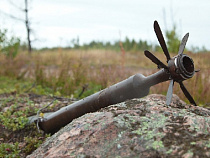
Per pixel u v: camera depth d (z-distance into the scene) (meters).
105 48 20.97
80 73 8.68
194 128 2.30
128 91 3.06
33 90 7.54
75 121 2.78
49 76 9.30
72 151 2.38
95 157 2.25
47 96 6.54
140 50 22.38
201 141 2.11
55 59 14.55
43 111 5.12
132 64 15.23
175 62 2.60
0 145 3.90
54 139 2.69
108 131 2.42
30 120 4.60
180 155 2.02
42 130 4.14
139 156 2.13
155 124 2.40
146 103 2.81
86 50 19.28
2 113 5.06
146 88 3.00
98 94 3.30
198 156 1.98
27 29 18.89
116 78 7.71
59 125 3.79
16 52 13.23
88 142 2.40
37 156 2.60
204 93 6.47
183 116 2.48
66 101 5.91
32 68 11.46
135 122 2.45
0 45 12.23
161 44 2.70
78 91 7.91
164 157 2.05
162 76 2.79
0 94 7.03
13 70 11.15
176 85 6.33
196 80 6.20
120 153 2.21
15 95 6.80
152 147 2.14
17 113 4.90
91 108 3.37
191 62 2.64
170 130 2.29
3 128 4.54
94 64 14.30
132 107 2.76
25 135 4.36
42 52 18.03
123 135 2.34
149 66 13.88
